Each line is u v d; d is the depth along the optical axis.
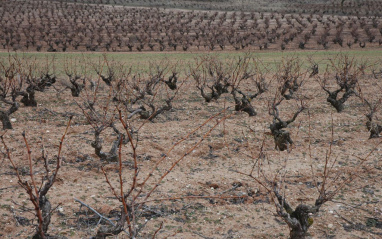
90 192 7.93
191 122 14.03
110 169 9.18
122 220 4.90
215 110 16.61
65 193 7.81
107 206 7.12
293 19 94.25
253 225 6.83
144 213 7.05
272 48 64.19
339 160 10.04
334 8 116.62
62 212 7.01
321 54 46.16
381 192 8.16
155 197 7.77
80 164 9.42
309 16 95.44
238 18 97.44
